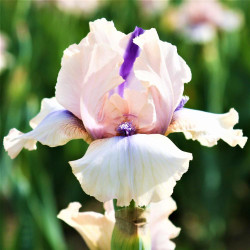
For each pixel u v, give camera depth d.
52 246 0.96
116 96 0.39
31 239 0.94
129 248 0.38
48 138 0.39
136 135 0.38
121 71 0.40
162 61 0.39
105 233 0.42
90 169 0.36
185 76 0.40
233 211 1.36
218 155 1.26
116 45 0.40
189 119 0.40
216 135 0.39
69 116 0.40
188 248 1.22
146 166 0.36
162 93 0.39
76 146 1.24
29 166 1.00
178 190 1.27
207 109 1.23
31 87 1.17
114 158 0.36
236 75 1.33
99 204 1.32
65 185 1.30
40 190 1.00
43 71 1.27
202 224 1.25
